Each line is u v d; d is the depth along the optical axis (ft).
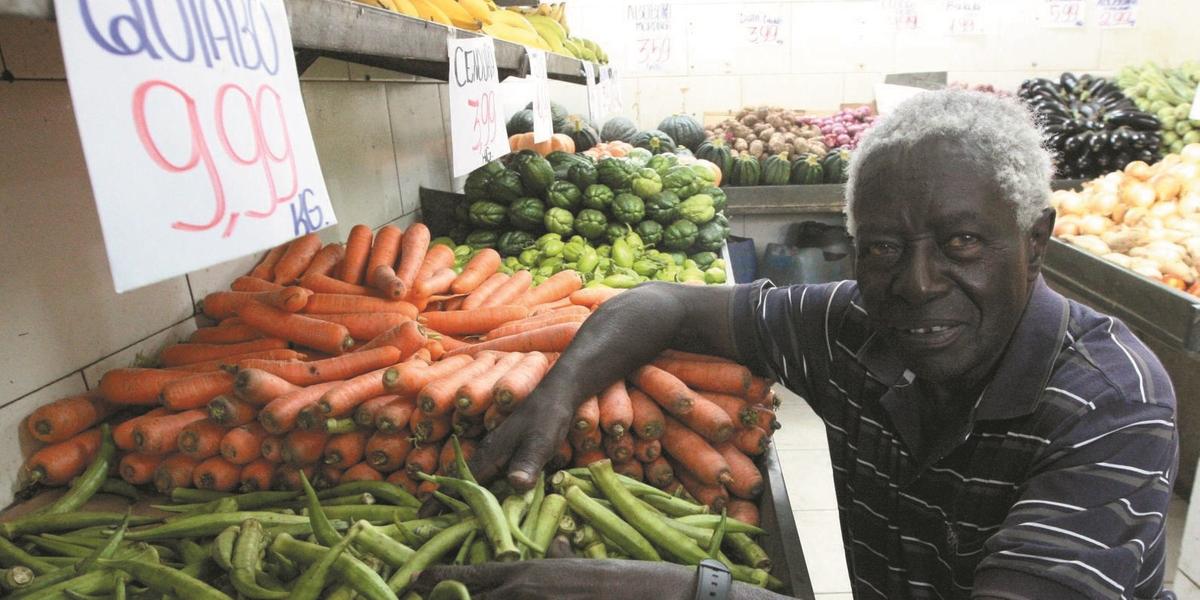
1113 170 15.10
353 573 3.08
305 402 4.09
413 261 6.13
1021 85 18.38
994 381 3.15
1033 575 2.63
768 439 4.73
